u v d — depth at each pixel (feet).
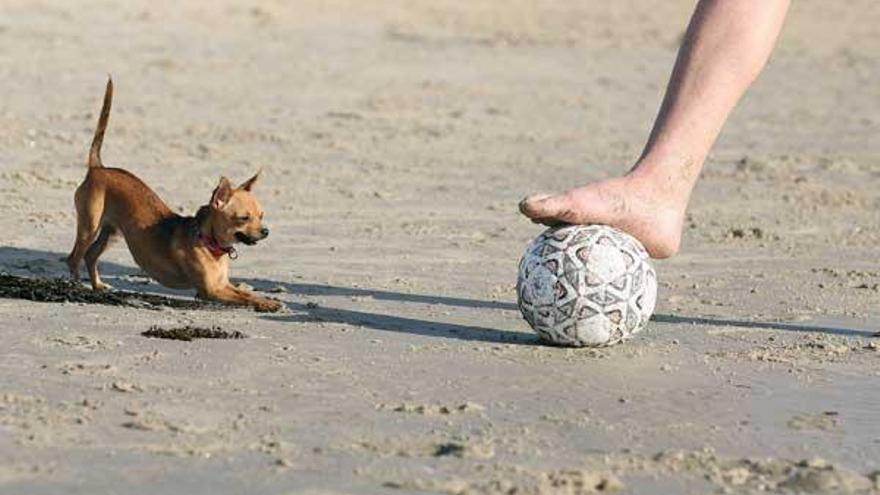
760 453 45.09
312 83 145.07
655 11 227.81
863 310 68.54
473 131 124.77
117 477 40.24
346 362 53.72
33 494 38.78
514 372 53.31
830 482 42.29
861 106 151.02
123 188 66.69
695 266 79.25
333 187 97.96
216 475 40.65
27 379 49.26
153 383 49.47
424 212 91.15
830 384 53.67
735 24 59.93
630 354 56.90
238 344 55.57
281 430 45.03
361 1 210.18
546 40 190.39
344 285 69.56
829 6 238.48
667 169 59.72
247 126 119.85
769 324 64.44
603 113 139.13
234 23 181.68
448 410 47.83
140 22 174.40
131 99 129.59
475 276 73.36
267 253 76.74
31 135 109.09
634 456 44.11
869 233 91.81
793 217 96.02
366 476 41.06
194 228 64.39
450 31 193.98
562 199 58.08
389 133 121.08
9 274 67.82
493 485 40.47
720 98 59.93
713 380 53.52
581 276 56.65
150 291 68.13
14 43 154.92
